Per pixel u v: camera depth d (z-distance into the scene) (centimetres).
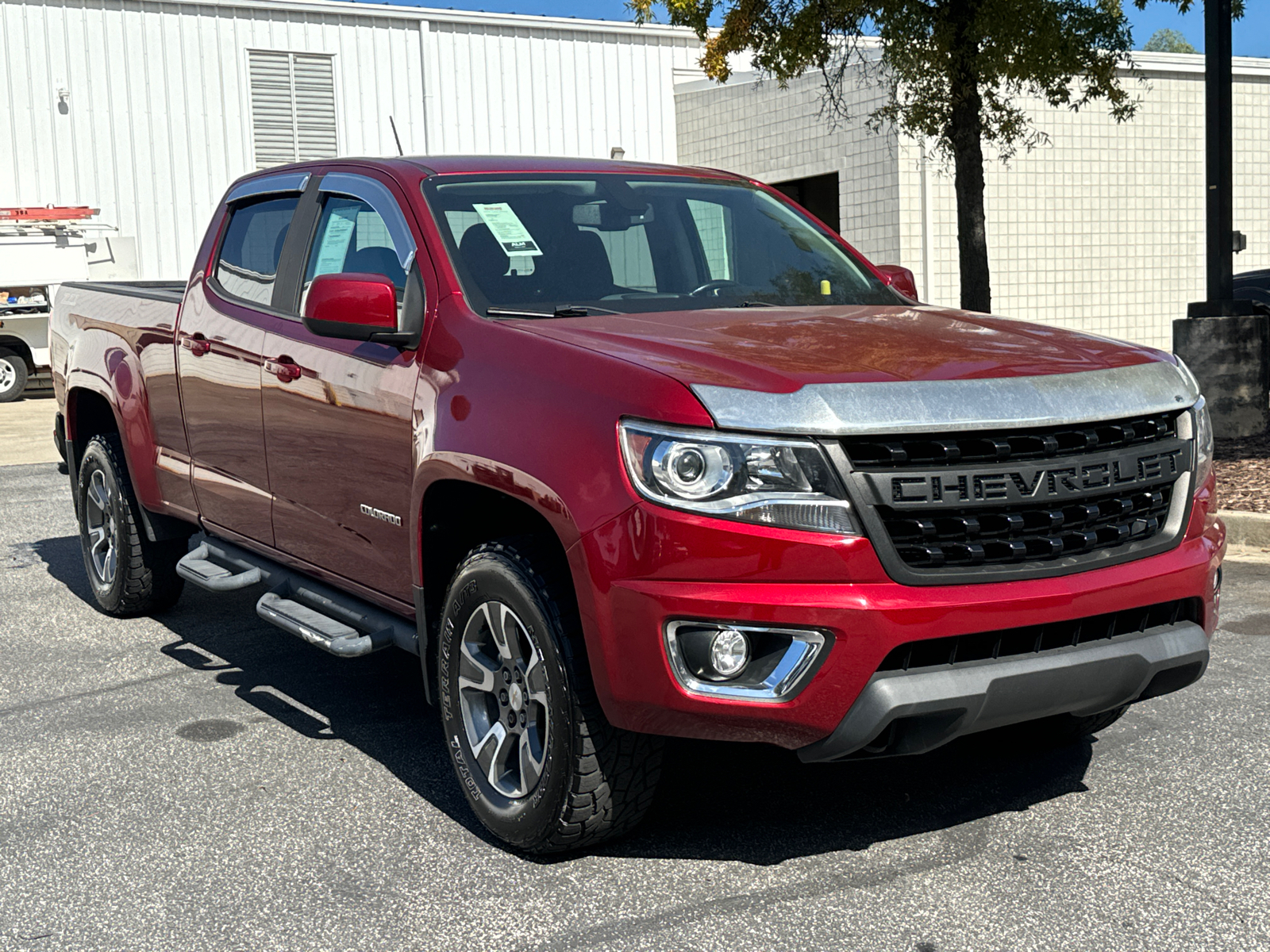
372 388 385
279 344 440
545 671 317
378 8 2338
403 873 327
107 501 594
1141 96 1861
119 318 576
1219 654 509
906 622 288
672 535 289
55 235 1981
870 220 1800
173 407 523
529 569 321
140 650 550
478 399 339
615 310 377
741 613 286
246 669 519
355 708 466
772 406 291
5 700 481
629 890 313
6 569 734
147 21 2191
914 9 1030
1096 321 1881
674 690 293
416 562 364
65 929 299
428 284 380
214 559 508
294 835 352
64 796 383
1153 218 1902
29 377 2027
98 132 2170
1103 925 290
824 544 287
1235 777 379
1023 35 1015
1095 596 308
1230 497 777
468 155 447
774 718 291
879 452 293
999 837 341
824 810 362
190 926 300
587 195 429
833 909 300
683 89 2245
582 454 305
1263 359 1020
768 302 409
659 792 378
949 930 289
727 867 325
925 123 1125
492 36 2419
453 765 364
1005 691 298
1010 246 1798
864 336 342
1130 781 379
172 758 415
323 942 291
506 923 298
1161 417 338
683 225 438
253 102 2277
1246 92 1972
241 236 503
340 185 446
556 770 316
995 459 302
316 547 435
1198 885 310
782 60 1138
